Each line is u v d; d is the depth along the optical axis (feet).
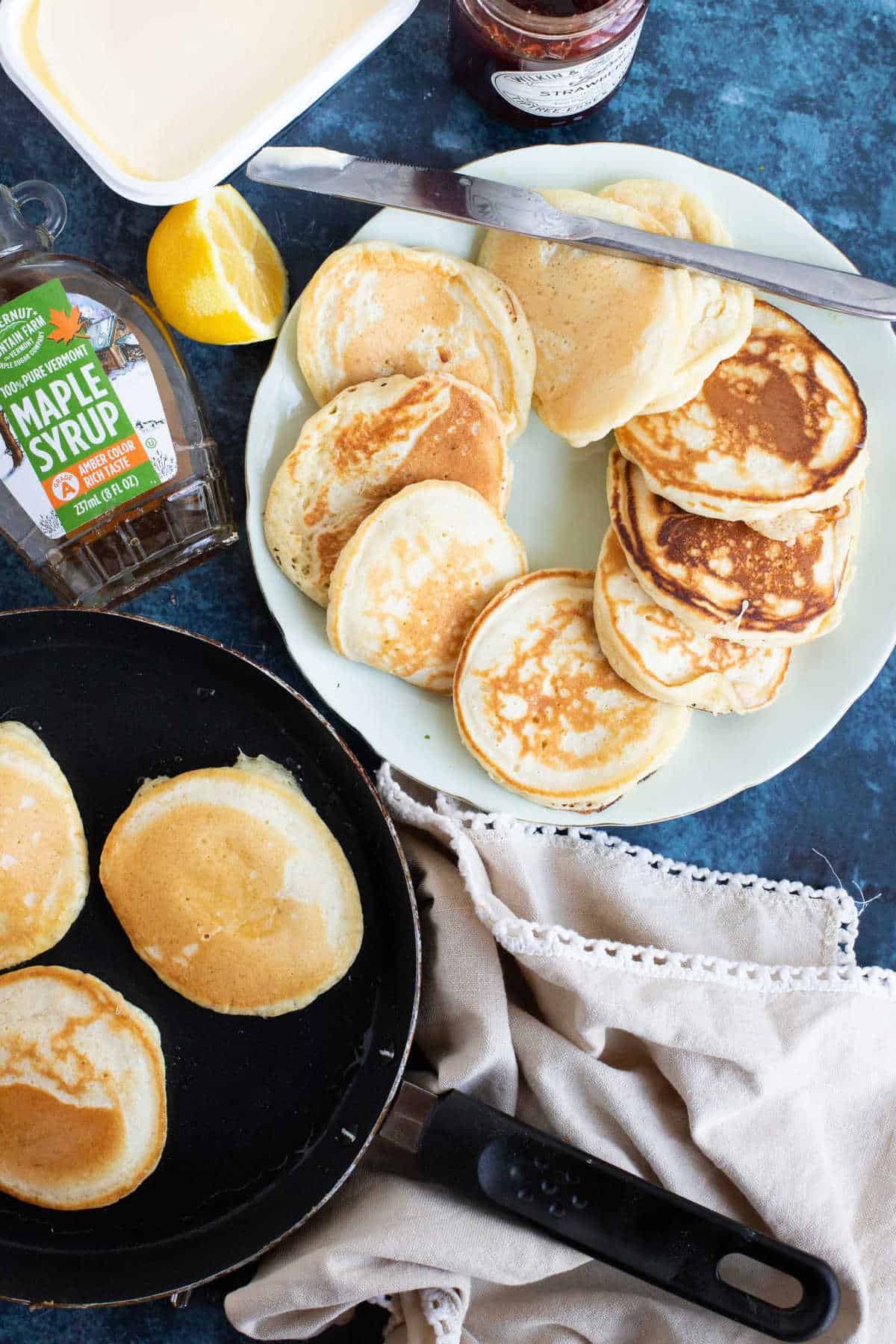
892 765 2.52
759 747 2.38
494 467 2.35
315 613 2.39
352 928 2.31
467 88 2.42
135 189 2.23
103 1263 2.33
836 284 2.31
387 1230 2.27
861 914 2.51
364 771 2.29
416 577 2.33
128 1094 2.29
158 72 2.27
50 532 2.32
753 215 2.37
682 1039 2.33
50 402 2.25
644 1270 2.20
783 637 2.31
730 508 2.29
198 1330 2.44
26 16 2.27
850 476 2.30
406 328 2.35
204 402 2.45
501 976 2.36
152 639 2.32
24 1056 2.29
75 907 2.32
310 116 2.46
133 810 2.31
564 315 2.33
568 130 2.48
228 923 2.29
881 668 2.37
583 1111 2.37
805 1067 2.37
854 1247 2.35
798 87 2.48
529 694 2.35
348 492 2.35
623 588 2.33
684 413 2.32
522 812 2.39
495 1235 2.28
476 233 2.38
